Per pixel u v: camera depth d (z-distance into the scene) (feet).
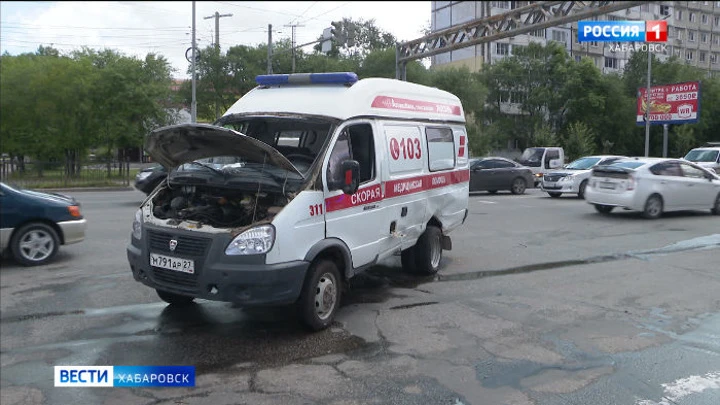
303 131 18.85
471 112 151.84
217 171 18.11
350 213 18.81
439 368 15.31
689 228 41.55
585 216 48.88
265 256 15.89
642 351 16.62
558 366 15.48
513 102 170.09
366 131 20.20
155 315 19.90
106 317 19.69
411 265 25.73
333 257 18.94
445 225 26.50
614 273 26.99
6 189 27.32
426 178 24.12
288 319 19.34
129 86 90.27
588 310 20.81
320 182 17.47
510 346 17.02
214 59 123.85
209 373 15.01
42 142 87.81
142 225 17.93
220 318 19.51
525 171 76.84
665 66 146.10
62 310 20.49
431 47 87.51
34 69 87.04
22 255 27.35
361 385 14.23
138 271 17.89
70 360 16.01
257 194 16.90
